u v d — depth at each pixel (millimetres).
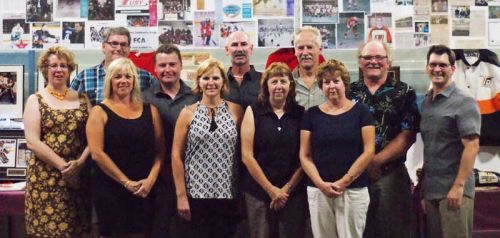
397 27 4121
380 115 3234
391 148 3215
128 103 3197
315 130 3096
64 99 3285
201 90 3273
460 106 3090
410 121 3268
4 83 4172
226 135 3139
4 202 3639
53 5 4164
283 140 3139
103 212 3135
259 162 3156
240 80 3557
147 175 3176
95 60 4172
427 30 4113
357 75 4125
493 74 4074
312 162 3104
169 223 3240
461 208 3086
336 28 4137
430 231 3271
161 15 4148
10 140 4031
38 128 3191
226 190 3125
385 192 3244
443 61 3129
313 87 3430
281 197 3094
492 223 3688
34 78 4172
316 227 3096
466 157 3049
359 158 3014
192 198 3121
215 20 4152
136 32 4156
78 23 4164
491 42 4109
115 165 3111
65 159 3193
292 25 4137
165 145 3307
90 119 3119
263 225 3150
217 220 3160
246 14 4148
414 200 3553
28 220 3240
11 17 4180
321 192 3061
